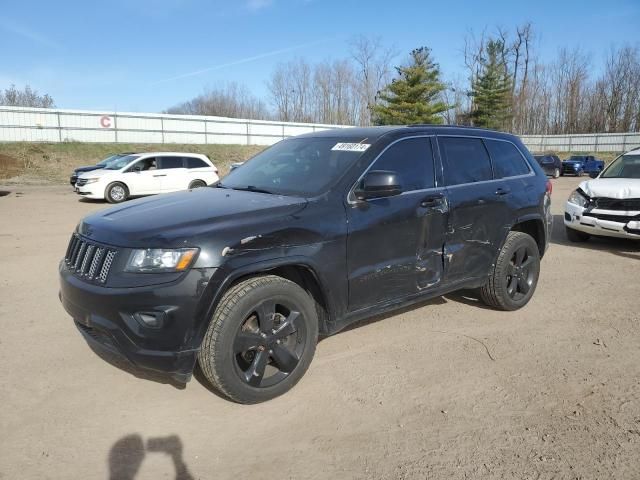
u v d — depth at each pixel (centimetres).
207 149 3778
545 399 343
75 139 3453
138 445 290
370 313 390
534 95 6531
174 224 315
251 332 324
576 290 598
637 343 439
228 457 281
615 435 301
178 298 292
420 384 362
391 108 4519
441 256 431
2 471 266
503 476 265
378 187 361
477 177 472
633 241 917
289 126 4312
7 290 572
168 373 302
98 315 306
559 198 1700
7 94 5709
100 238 323
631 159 903
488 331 463
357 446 290
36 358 395
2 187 2280
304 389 353
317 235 344
